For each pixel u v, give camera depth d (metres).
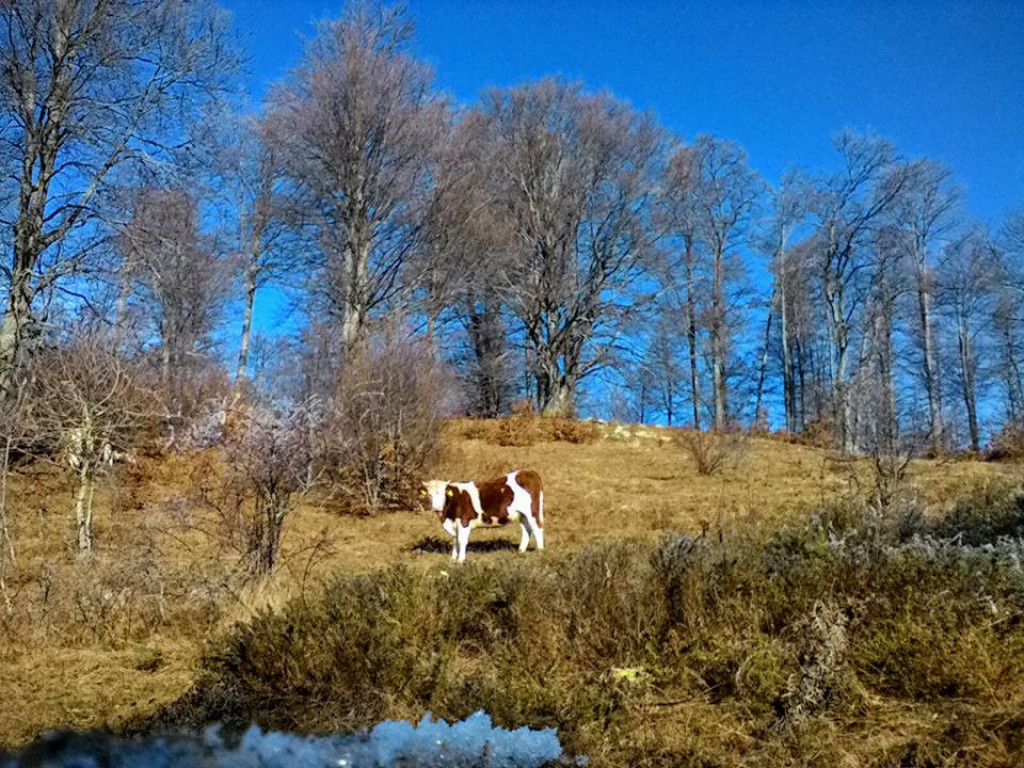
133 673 5.88
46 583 7.50
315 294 28.98
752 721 4.63
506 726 4.82
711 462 18.70
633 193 34.97
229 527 8.80
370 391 15.26
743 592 6.21
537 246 35.22
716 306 42.34
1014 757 3.89
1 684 5.59
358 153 26.42
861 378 14.98
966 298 41.34
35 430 10.47
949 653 4.82
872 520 7.86
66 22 17.14
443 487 10.74
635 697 5.06
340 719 4.98
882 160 36.19
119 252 17.05
